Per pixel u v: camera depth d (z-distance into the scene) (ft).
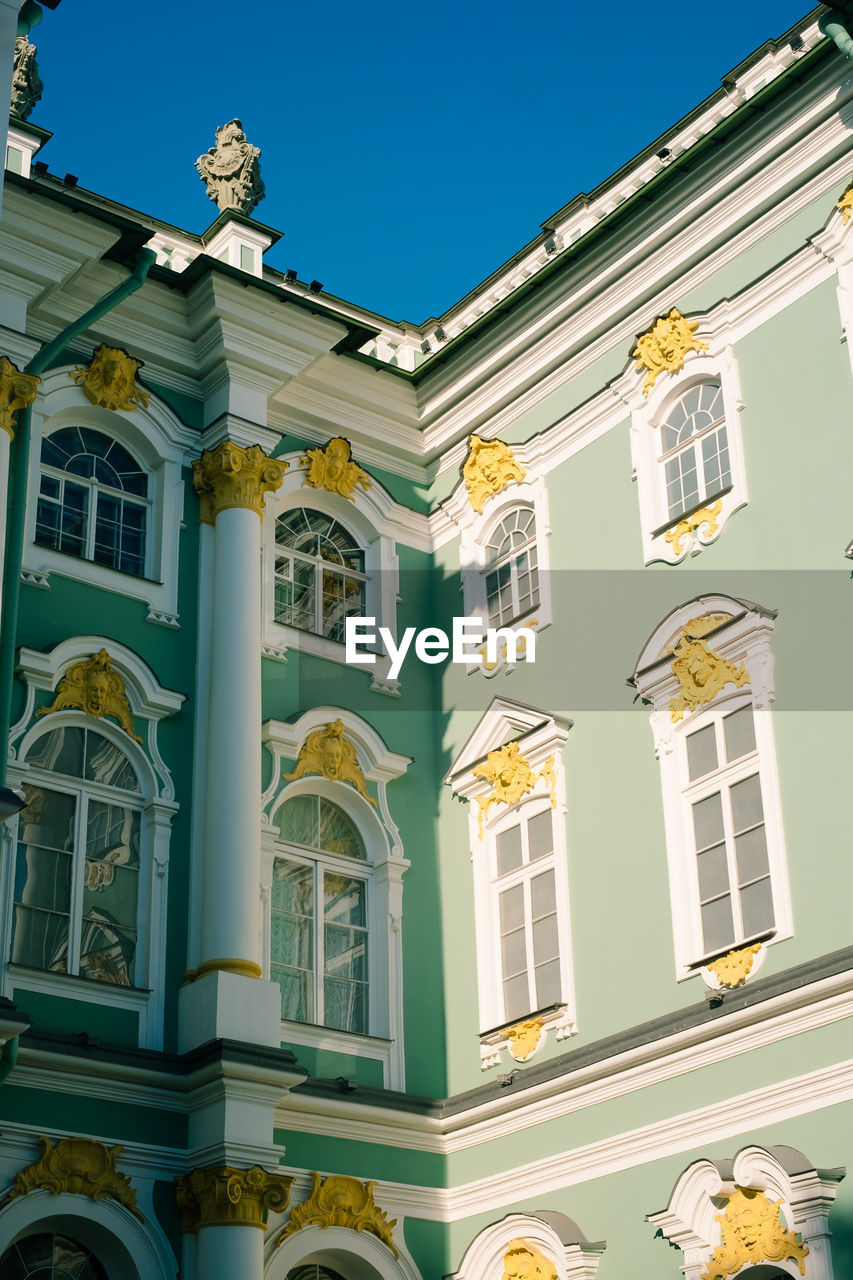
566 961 58.65
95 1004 54.03
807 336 57.21
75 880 55.47
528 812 62.49
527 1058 58.85
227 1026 53.88
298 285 70.64
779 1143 49.75
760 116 59.41
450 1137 60.23
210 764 58.08
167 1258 52.11
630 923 56.90
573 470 65.16
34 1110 51.19
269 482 63.46
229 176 68.44
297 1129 56.80
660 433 62.39
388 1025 61.05
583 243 64.49
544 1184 56.44
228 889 55.88
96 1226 51.34
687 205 61.93
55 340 58.34
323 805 63.62
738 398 58.90
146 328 64.08
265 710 62.64
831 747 51.98
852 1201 47.29
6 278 58.90
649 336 62.80
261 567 64.28
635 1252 52.85
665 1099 53.52
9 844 53.93
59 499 60.85
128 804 57.72
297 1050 58.29
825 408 55.83
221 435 63.52
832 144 57.67
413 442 71.87
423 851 65.00
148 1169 52.70
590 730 60.75
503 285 70.69
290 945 60.49
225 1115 52.54
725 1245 49.85
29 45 64.95
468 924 63.16
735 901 53.83
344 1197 56.85
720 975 53.06
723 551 57.77
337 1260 57.00
